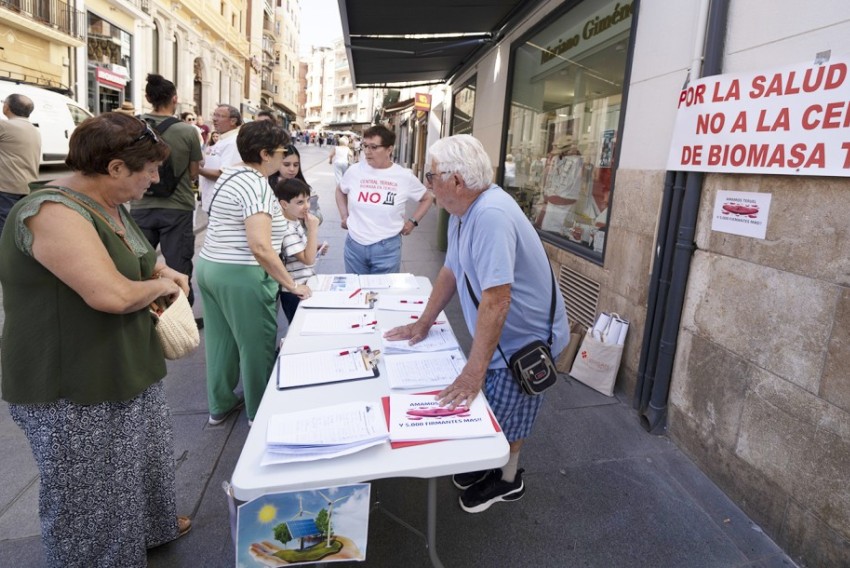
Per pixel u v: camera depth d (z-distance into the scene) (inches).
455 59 327.9
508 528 87.4
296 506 51.1
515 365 76.2
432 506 65.9
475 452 55.9
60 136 404.8
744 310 91.4
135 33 811.4
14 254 56.4
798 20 80.2
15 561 77.0
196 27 1069.1
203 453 104.5
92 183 60.1
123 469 66.2
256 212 95.5
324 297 108.3
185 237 162.6
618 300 135.8
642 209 124.7
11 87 369.1
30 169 219.3
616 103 145.9
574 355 145.7
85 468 62.4
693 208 103.9
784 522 82.7
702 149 99.0
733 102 91.2
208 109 1176.2
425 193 150.9
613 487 98.1
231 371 111.4
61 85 655.1
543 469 103.0
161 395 77.0
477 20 235.8
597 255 151.8
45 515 62.9
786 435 82.0
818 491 76.3
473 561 80.4
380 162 144.5
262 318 105.3
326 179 663.1
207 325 109.5
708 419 100.7
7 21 550.6
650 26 123.1
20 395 58.6
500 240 67.7
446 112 460.1
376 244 147.9
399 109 861.8
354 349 80.7
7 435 108.0
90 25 705.6
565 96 183.6
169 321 71.1
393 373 72.4
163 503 78.7
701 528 88.3
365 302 105.5
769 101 83.6
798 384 79.9
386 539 84.4
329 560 53.5
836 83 72.3
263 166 101.1
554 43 194.4
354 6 209.3
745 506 91.3
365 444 54.7
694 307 105.0
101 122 58.2
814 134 75.7
